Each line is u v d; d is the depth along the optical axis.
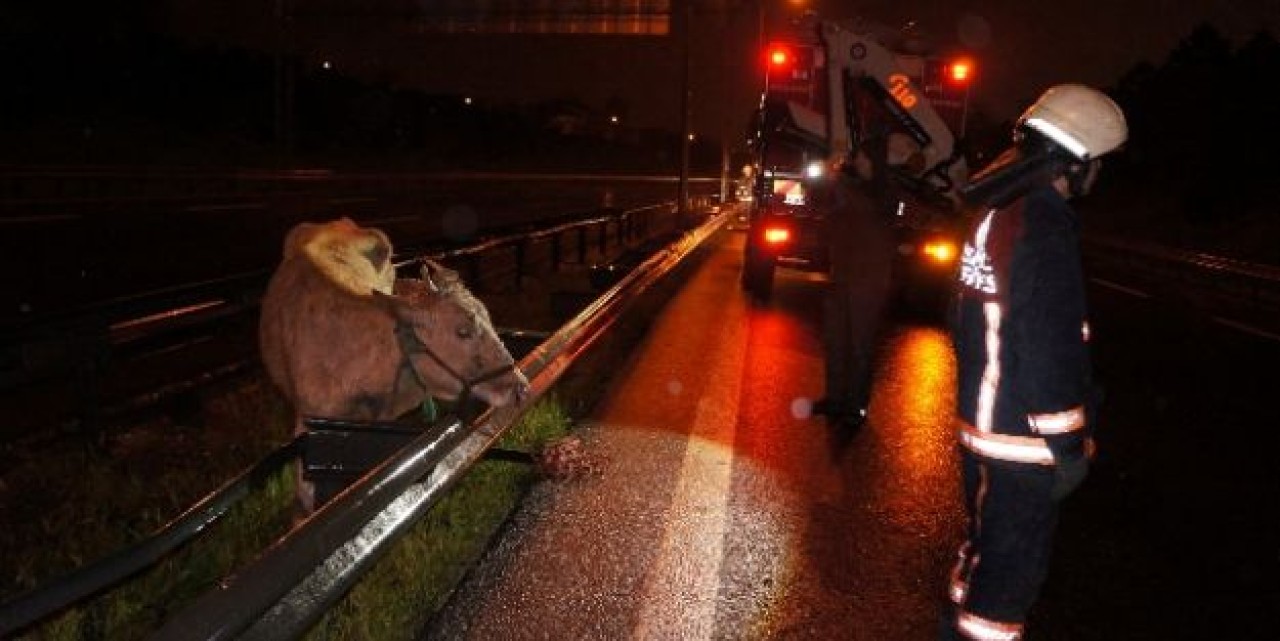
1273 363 12.57
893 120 13.12
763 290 14.95
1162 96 50.88
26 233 17.17
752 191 15.75
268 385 7.73
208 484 5.55
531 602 4.43
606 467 6.34
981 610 3.44
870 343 7.76
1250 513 6.37
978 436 3.37
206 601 2.70
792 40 14.25
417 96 78.06
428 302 4.28
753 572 4.89
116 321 6.11
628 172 91.00
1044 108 3.32
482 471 5.91
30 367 5.39
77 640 3.82
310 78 61.34
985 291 3.31
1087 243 38.41
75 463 5.71
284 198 31.59
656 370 9.49
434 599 4.38
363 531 3.76
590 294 11.27
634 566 4.86
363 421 4.34
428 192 43.38
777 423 7.72
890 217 7.64
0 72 38.50
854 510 5.87
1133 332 14.80
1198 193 43.06
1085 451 3.24
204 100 49.09
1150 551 5.61
